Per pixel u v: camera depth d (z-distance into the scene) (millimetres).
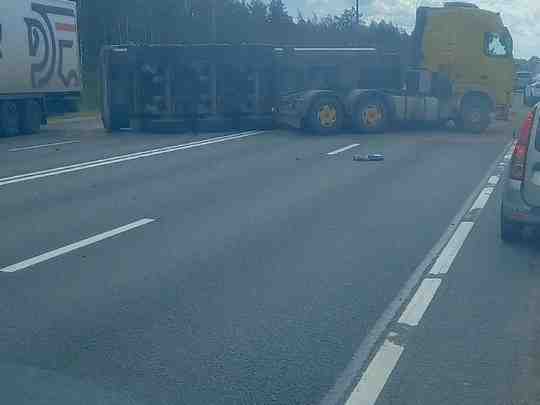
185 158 17938
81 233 10148
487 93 24734
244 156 18312
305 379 5547
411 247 9445
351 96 23859
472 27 24625
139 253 9094
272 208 11883
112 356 5934
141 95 24078
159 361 5844
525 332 6520
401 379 5555
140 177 15031
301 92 24281
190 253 9094
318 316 6895
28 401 5105
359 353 6035
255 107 24422
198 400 5188
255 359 5898
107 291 7582
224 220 10977
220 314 6926
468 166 16703
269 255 9031
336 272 8320
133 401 5145
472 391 5355
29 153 19250
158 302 7254
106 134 24422
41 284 7809
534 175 9258
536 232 10094
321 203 12305
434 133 24469
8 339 6270
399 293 7598
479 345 6211
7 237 9914
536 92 40688
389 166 16672
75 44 26812
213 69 24078
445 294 7574
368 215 11375
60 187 13883
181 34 49594
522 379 5555
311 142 21500
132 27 48812
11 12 23344
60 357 5910
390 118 24062
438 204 12234
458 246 9516
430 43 24938
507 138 23094
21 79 23922
